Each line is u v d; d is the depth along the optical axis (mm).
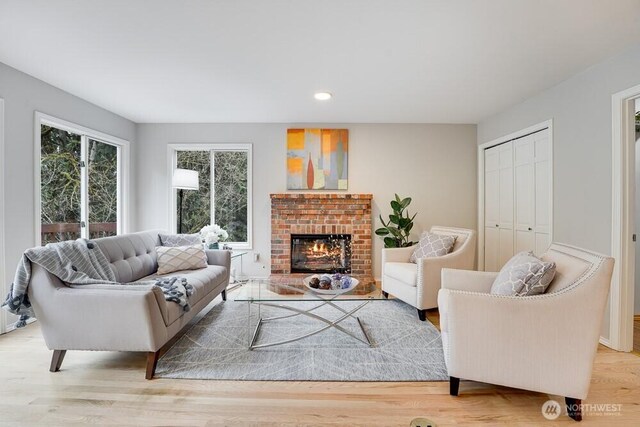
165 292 2260
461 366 1701
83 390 1799
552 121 2994
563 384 1563
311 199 4297
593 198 2553
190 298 2412
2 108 2578
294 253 4461
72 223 3400
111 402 1691
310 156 4371
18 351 2270
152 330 1903
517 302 1611
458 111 3814
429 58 2451
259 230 4418
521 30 2051
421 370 2018
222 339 2469
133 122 4340
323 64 2564
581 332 1536
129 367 2064
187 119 4227
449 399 1732
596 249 2523
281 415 1600
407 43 2229
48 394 1758
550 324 1571
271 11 1873
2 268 2572
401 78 2834
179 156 4516
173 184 3930
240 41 2225
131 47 2322
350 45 2262
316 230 4324
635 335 2635
